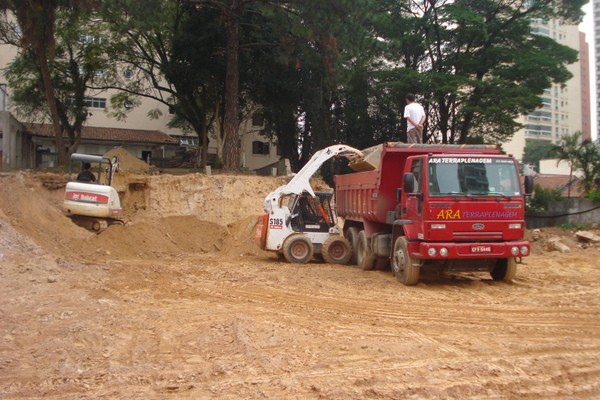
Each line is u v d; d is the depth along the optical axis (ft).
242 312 30.50
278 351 23.11
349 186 51.93
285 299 34.53
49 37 87.20
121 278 41.57
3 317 28.63
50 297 33.68
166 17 85.92
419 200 37.58
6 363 21.50
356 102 120.67
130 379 19.77
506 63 106.73
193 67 108.06
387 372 20.43
